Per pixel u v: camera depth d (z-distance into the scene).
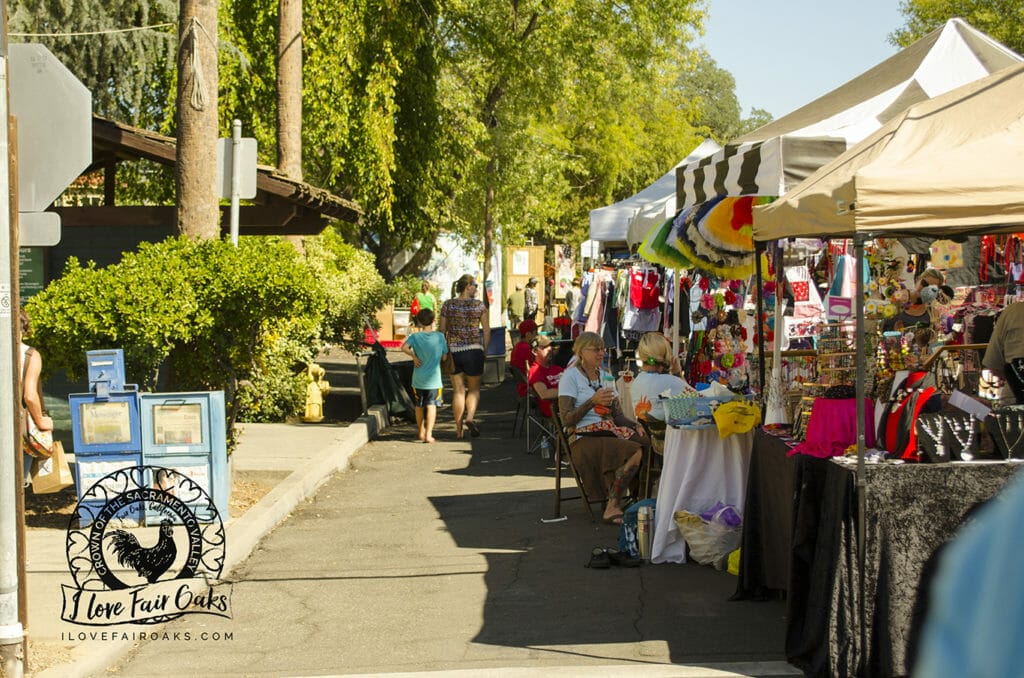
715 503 7.77
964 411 5.59
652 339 8.75
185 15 10.17
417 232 23.33
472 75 26.94
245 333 9.54
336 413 16.83
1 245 5.07
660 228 10.79
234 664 5.77
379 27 20.59
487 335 17.72
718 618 6.45
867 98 9.61
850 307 9.20
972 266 10.35
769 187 7.55
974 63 8.77
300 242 17.97
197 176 10.22
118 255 12.25
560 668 5.57
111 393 8.56
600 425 9.21
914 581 5.16
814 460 5.59
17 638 5.07
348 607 6.82
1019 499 1.12
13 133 5.25
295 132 16.81
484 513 9.77
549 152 30.06
